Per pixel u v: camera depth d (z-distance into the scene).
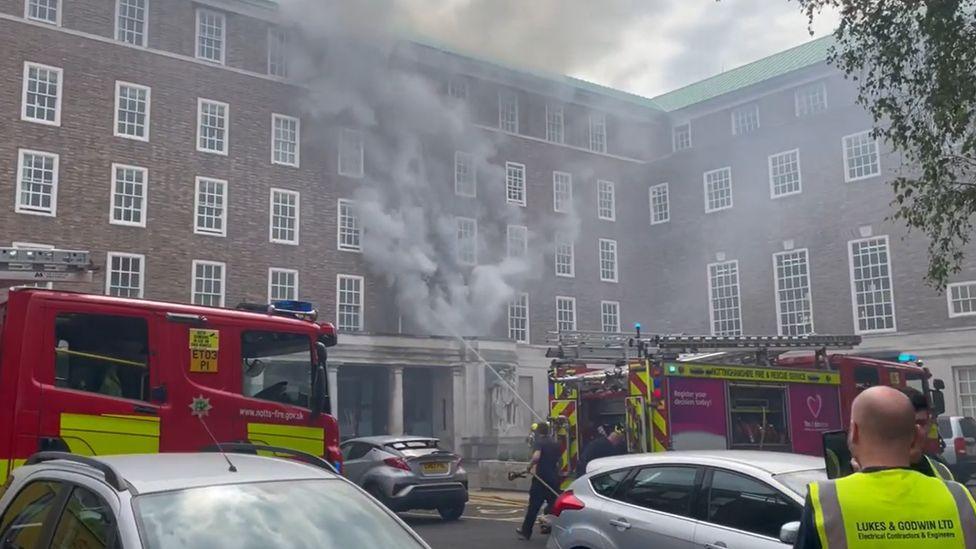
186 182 32.06
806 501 3.07
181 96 32.41
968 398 30.97
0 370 8.75
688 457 7.02
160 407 9.49
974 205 11.84
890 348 32.84
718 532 6.38
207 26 33.91
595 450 13.59
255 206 33.66
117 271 30.05
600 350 16.30
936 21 11.27
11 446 8.57
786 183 37.50
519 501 20.16
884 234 33.72
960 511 2.90
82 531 4.02
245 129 33.84
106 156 30.38
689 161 42.28
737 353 15.68
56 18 30.28
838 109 35.72
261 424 10.20
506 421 35.50
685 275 41.75
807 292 36.06
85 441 8.95
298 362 10.73
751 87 42.84
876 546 2.88
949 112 11.29
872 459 3.04
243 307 11.07
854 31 12.32
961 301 31.30
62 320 9.16
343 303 35.38
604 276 43.78
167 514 3.95
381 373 36.50
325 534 4.18
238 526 4.03
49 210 28.97
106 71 30.78
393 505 14.85
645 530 6.86
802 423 15.09
